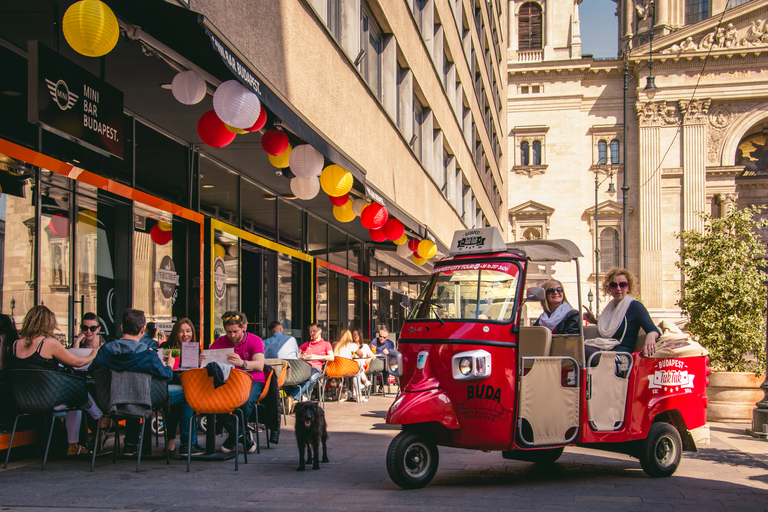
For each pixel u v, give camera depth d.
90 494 5.98
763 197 63.16
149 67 8.12
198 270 11.93
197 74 7.15
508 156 64.88
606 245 62.38
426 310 7.18
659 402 7.34
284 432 10.59
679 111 60.88
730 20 59.50
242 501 5.81
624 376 7.18
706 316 14.79
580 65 63.09
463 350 6.61
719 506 5.79
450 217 24.27
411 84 18.00
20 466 7.28
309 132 9.11
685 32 60.12
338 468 7.51
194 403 7.25
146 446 8.23
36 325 7.29
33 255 8.02
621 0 70.06
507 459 8.35
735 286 14.62
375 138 13.98
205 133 7.94
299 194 10.62
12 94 7.72
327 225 19.83
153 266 10.59
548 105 64.25
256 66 8.14
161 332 10.73
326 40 10.92
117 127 7.62
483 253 7.32
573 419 6.87
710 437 10.63
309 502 5.81
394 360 7.20
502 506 5.71
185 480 6.71
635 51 61.50
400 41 16.84
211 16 6.93
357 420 12.12
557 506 5.73
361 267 23.42
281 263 16.16
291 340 11.19
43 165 8.16
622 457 8.61
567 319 7.59
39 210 8.11
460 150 26.95
